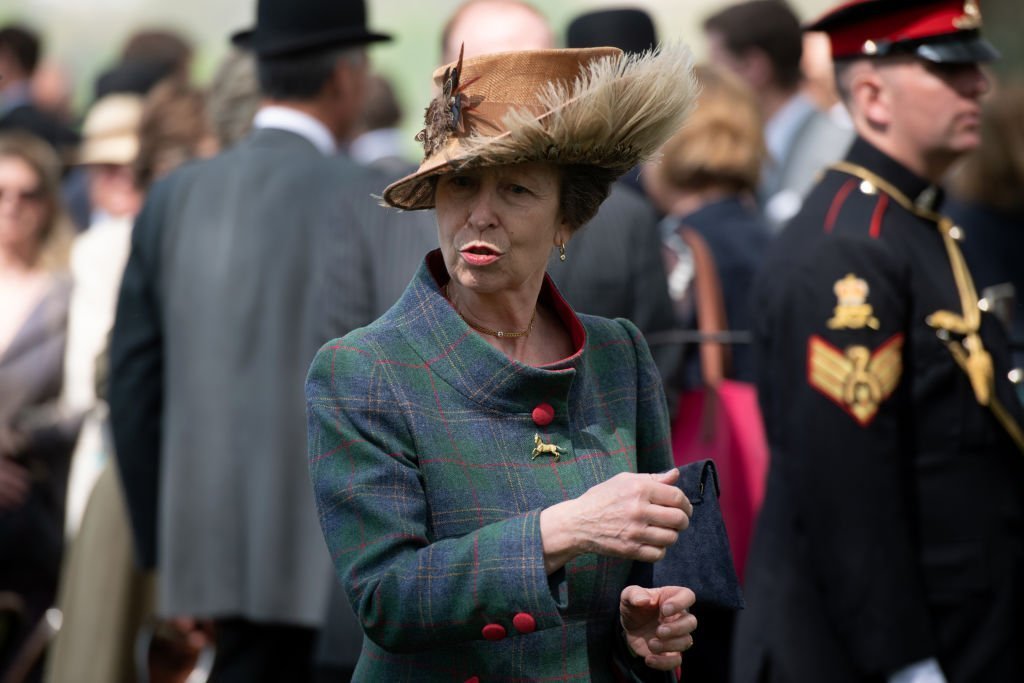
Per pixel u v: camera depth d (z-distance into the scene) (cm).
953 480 1250
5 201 1892
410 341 845
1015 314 1628
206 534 1486
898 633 1214
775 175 2303
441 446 826
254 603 1473
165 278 1523
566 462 847
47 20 4962
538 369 838
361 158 2834
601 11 1568
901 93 1284
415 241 1293
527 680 830
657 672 852
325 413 823
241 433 1488
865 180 1296
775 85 2305
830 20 1323
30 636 1867
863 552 1218
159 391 1545
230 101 1688
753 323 1325
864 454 1222
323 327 1320
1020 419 1278
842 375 1231
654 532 757
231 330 1491
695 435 1479
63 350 1892
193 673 1641
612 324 912
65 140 3000
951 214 1727
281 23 1538
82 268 1923
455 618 778
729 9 2339
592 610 848
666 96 820
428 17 4509
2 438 1848
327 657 1330
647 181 1814
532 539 772
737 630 1320
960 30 1274
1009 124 1681
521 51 808
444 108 813
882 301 1240
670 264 1598
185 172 1548
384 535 800
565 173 835
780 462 1294
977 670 1241
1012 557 1259
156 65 2353
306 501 1491
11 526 1848
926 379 1248
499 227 813
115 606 1708
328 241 1345
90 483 1888
